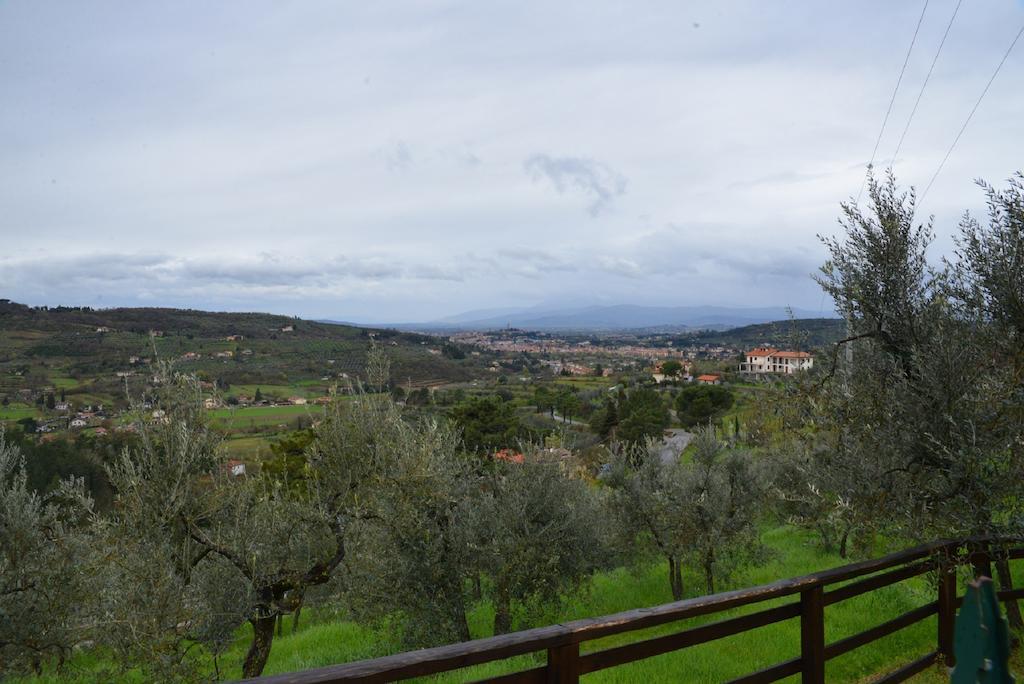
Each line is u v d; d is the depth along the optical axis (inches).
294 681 84.4
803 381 279.9
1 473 349.1
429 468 440.8
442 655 97.4
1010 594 219.9
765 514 693.9
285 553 413.4
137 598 337.4
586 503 534.6
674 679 313.1
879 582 182.1
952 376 228.4
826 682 280.5
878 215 268.1
